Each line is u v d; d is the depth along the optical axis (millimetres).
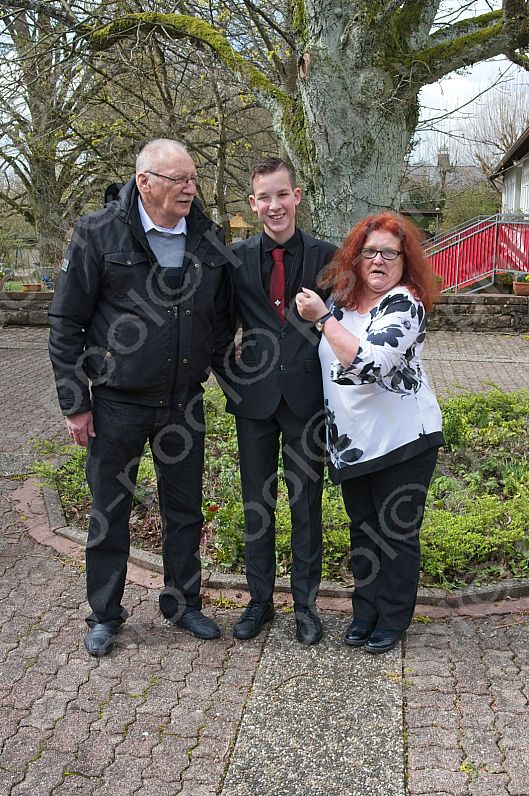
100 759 2510
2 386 8969
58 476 5277
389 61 4980
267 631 3314
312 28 4949
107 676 2984
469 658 3076
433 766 2455
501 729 2629
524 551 3838
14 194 18219
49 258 16281
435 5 5277
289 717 2709
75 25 6746
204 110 9961
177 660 3094
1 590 3723
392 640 3123
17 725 2686
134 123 9648
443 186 24188
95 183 12797
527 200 22062
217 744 2580
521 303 13375
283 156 8391
